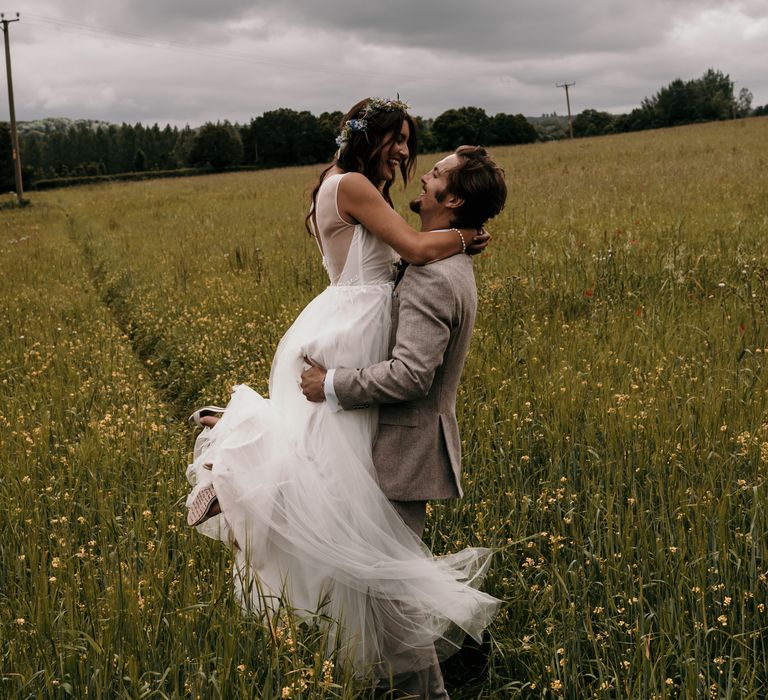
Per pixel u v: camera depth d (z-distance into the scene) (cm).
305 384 266
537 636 283
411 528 272
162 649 255
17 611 275
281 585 272
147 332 827
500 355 530
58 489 385
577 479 364
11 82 3941
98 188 5038
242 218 1925
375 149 269
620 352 528
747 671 243
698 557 289
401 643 272
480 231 268
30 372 606
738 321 577
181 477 407
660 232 980
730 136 3628
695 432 394
